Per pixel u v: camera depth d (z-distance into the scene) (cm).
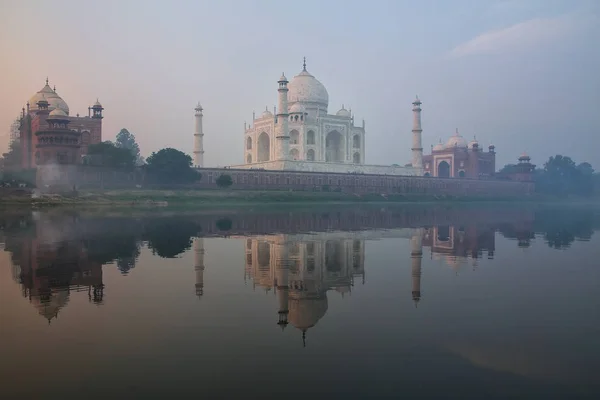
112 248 2439
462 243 2705
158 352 966
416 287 1545
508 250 2412
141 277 1714
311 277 1717
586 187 12700
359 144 11275
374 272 1812
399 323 1151
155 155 7719
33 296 1428
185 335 1070
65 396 777
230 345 1005
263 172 8575
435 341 1021
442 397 768
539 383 813
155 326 1136
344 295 1439
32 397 773
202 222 4109
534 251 2373
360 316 1212
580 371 862
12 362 918
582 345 992
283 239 2881
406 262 2039
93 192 6494
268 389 799
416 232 3344
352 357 935
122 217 4575
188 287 1554
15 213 4941
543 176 12825
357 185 9550
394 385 811
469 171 12069
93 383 823
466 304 1326
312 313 1238
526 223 4269
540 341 1018
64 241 2677
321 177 9200
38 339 1045
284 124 9306
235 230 3428
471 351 961
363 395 775
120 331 1099
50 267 1898
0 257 2130
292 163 9369
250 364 903
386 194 9406
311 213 5709
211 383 823
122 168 7325
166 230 3359
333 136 11125
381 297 1412
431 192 10444
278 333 1080
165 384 818
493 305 1313
